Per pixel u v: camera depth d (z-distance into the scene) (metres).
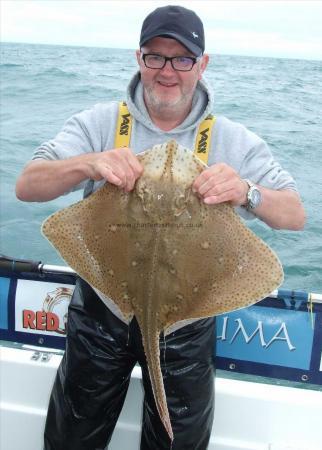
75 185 1.10
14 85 7.96
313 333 1.32
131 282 0.98
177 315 0.98
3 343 2.27
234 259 0.95
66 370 1.22
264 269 0.94
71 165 1.05
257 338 1.35
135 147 1.19
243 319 1.35
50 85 8.05
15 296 1.44
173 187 0.95
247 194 1.00
